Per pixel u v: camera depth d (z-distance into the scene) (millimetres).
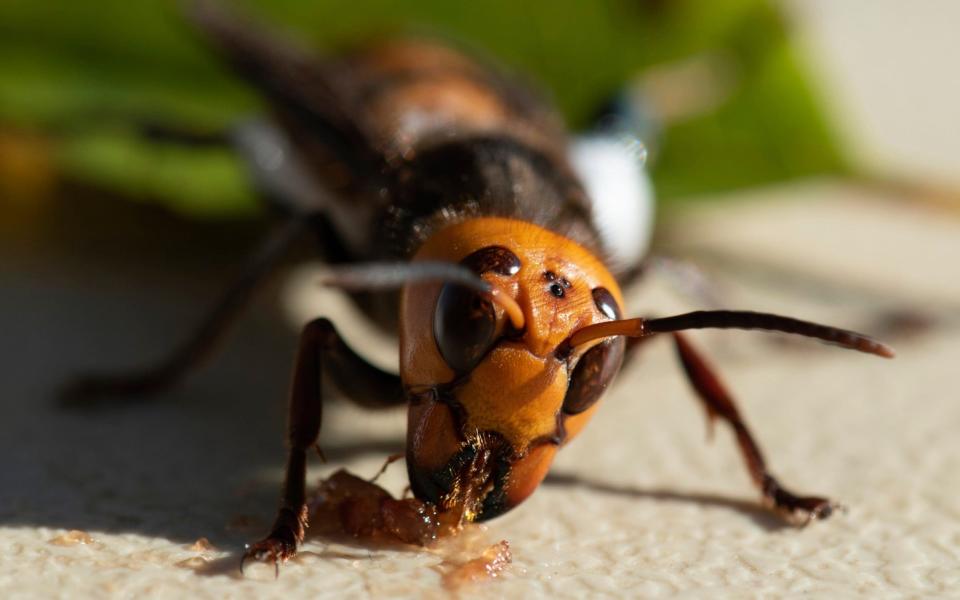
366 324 154
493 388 118
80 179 193
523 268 120
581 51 201
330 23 206
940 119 277
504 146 140
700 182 189
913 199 236
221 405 148
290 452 124
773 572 122
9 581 115
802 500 130
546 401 118
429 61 164
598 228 136
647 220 167
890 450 142
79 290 174
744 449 133
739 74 191
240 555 120
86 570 117
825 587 120
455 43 188
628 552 124
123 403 148
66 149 172
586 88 202
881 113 280
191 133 173
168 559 119
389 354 160
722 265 194
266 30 164
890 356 117
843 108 267
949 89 303
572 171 142
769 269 194
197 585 116
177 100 197
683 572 121
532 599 116
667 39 197
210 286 180
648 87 192
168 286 179
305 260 161
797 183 191
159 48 199
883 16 375
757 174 191
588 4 199
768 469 132
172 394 150
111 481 131
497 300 117
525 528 126
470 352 118
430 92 158
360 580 117
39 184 194
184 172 173
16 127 182
